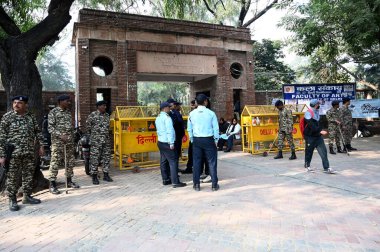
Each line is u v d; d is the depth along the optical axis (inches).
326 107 604.1
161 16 528.4
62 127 260.2
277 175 301.4
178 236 157.5
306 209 197.5
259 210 197.0
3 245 152.5
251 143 461.7
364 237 153.9
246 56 603.2
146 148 375.6
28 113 228.5
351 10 461.4
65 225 177.9
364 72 907.4
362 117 611.8
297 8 543.5
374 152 429.1
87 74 472.7
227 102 573.6
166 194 244.2
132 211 201.0
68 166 267.7
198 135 252.1
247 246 144.7
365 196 223.8
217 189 252.2
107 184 286.2
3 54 276.5
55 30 285.7
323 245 144.9
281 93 660.7
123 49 498.0
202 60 558.6
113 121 399.9
